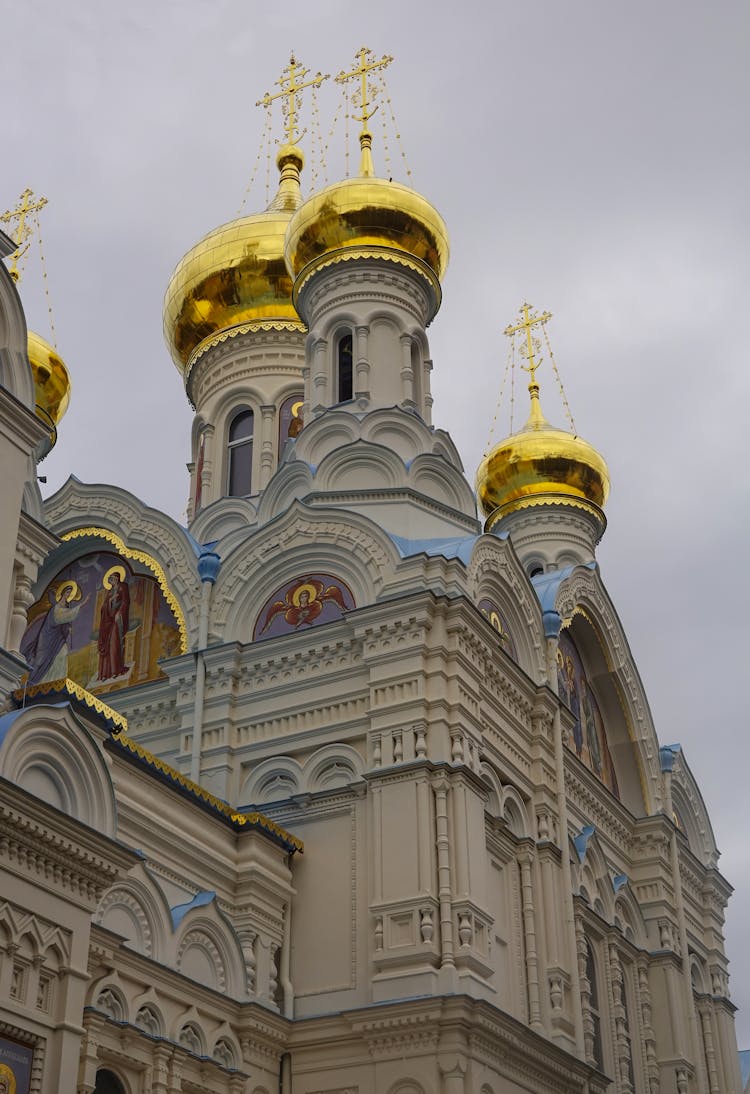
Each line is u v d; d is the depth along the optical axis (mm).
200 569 28266
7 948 14781
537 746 27734
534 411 42750
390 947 22891
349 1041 22656
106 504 29984
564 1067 24969
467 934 22750
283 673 26688
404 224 32750
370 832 24203
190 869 22641
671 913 32969
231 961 22406
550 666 29281
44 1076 14820
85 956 15781
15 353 18094
